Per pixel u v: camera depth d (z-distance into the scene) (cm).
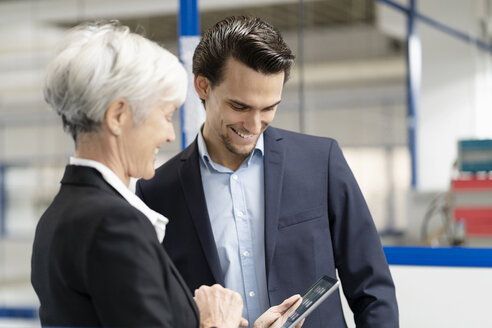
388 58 940
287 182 152
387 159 918
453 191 362
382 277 150
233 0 640
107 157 110
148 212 114
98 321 102
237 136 145
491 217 351
